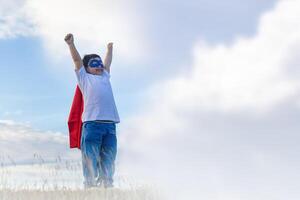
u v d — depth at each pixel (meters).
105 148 6.74
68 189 5.45
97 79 6.87
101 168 6.61
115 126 6.88
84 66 7.07
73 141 7.12
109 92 6.87
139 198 5.30
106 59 7.42
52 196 5.04
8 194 5.01
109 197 5.17
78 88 7.17
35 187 5.36
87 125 6.66
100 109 6.67
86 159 6.62
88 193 5.26
